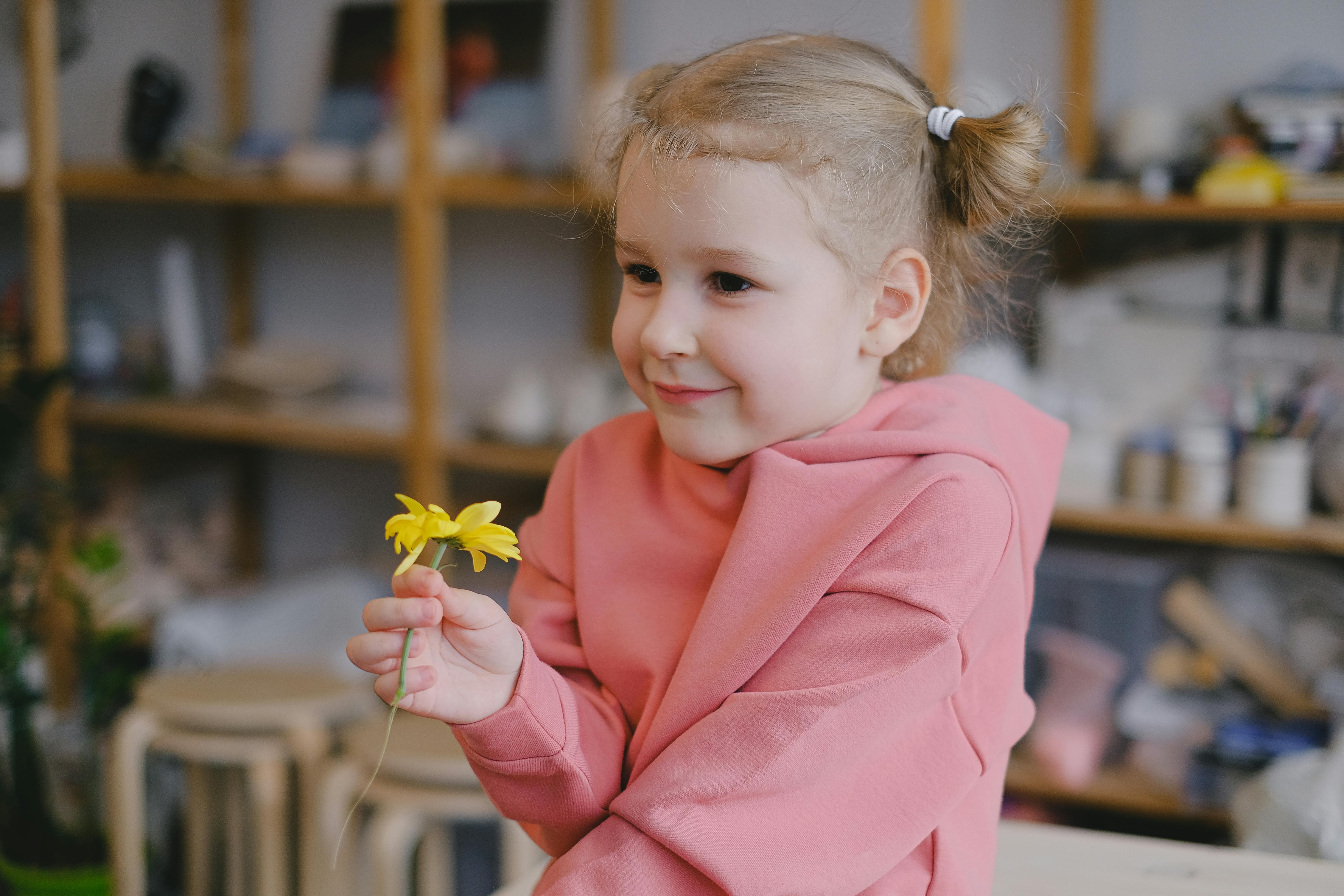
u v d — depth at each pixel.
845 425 0.61
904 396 0.64
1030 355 1.61
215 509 2.24
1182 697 1.52
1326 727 1.42
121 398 2.12
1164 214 1.37
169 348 2.20
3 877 1.67
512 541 0.50
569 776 0.56
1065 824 1.56
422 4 1.73
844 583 0.55
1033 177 0.64
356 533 2.27
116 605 1.94
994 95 1.45
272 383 2.04
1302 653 1.47
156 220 2.37
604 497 0.66
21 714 1.65
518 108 1.96
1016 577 0.60
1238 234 1.60
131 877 1.42
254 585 2.14
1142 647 1.53
